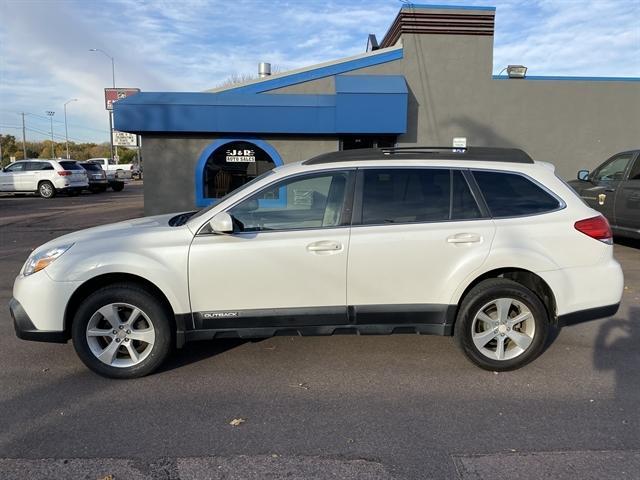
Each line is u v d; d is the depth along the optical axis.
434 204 4.16
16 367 4.31
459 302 4.14
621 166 9.53
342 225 4.09
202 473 2.86
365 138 12.17
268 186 4.14
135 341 4.12
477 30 11.97
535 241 4.09
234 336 4.11
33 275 3.99
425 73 12.04
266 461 2.97
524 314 4.13
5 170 24.12
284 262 3.99
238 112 11.00
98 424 3.38
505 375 4.14
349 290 4.06
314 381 4.04
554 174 4.35
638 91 12.42
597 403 3.66
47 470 2.88
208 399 3.74
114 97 32.47
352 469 2.90
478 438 3.21
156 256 3.96
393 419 3.45
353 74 11.98
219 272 3.98
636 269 7.91
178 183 11.64
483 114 12.25
